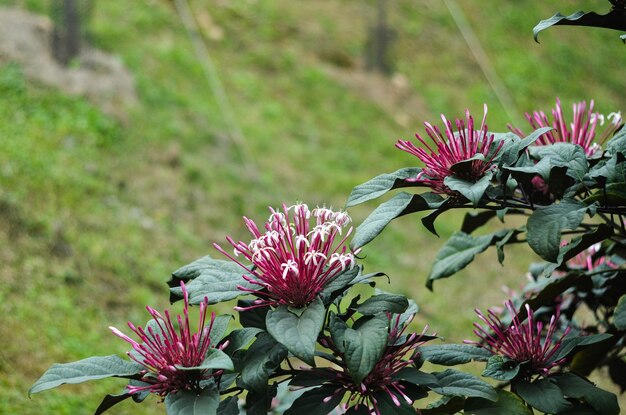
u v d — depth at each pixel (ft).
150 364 5.39
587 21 6.03
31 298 16.80
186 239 20.81
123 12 30.19
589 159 6.56
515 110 32.37
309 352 4.97
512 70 34.50
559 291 7.03
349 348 5.10
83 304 17.31
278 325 5.16
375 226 5.67
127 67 26.78
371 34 33.27
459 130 5.93
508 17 37.88
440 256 7.75
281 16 33.63
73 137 22.44
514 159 5.93
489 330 8.09
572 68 35.96
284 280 5.41
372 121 29.32
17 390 14.19
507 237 7.14
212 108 26.96
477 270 22.45
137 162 22.82
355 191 6.06
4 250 17.75
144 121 24.50
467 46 35.12
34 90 23.43
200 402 5.16
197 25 31.42
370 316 5.40
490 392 5.55
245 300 5.87
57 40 25.53
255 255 5.55
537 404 5.73
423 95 31.91
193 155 24.21
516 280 22.27
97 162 22.03
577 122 7.32
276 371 5.83
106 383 15.16
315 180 25.38
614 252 7.73
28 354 15.23
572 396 5.79
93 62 25.86
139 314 17.71
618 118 7.23
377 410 5.38
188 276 5.98
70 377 5.37
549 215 5.62
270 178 24.70
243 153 25.36
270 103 28.71
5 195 19.17
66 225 19.27
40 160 20.98
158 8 31.27
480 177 5.87
